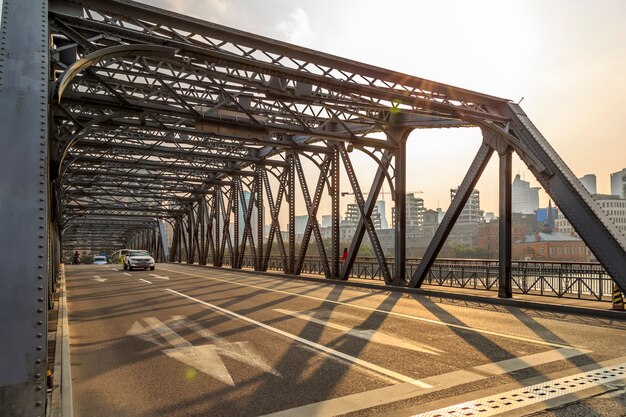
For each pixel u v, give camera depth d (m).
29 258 4.05
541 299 13.70
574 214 13.52
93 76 14.16
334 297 15.66
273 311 12.16
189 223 53.75
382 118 19.38
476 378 5.93
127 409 4.98
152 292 17.72
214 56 11.42
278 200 29.88
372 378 5.98
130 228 83.94
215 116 17.33
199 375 6.21
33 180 4.36
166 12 10.69
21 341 3.81
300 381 5.89
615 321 10.58
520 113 15.88
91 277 27.77
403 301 14.49
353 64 13.43
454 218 16.88
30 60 5.02
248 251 52.78
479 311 12.21
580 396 5.19
